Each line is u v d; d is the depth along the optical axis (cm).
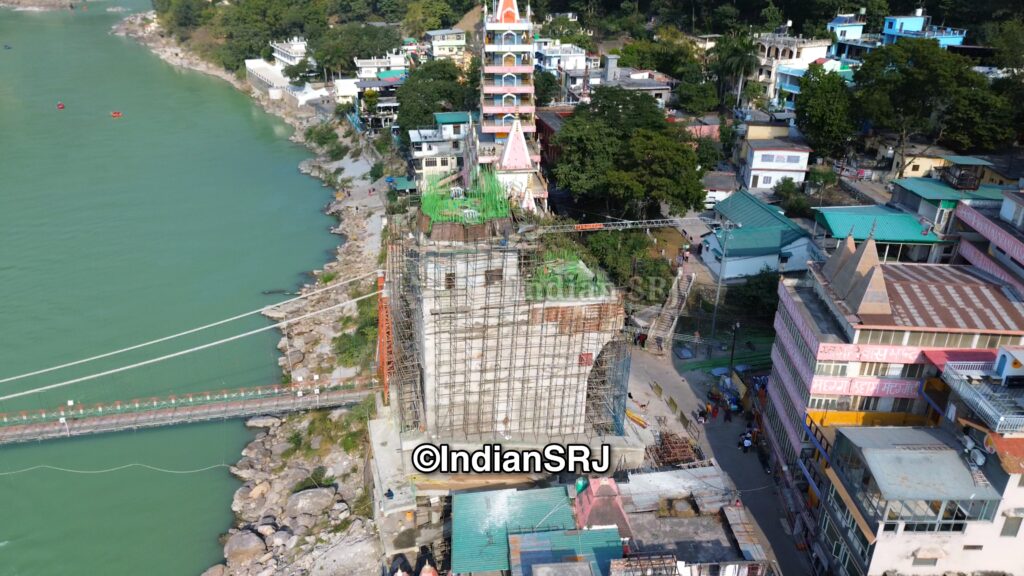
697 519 4528
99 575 5219
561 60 14212
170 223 11294
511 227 5138
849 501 4116
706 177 10050
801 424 4922
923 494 3753
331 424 6438
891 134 10331
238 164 14100
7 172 13388
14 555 5388
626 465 5328
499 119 9938
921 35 12362
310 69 17912
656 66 14362
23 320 8500
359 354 7444
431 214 5016
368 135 14012
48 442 6438
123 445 6444
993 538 3888
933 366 4600
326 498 5694
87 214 11594
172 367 7544
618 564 3644
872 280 4628
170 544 5462
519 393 5325
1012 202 5609
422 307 4994
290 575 5062
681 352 6988
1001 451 3741
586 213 9588
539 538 4259
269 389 6794
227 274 9662
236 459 6300
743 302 7294
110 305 8850
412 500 5072
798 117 10169
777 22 14962
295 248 10456
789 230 8025
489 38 9850
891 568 3953
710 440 5784
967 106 9019
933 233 6844
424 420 5462
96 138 15475
